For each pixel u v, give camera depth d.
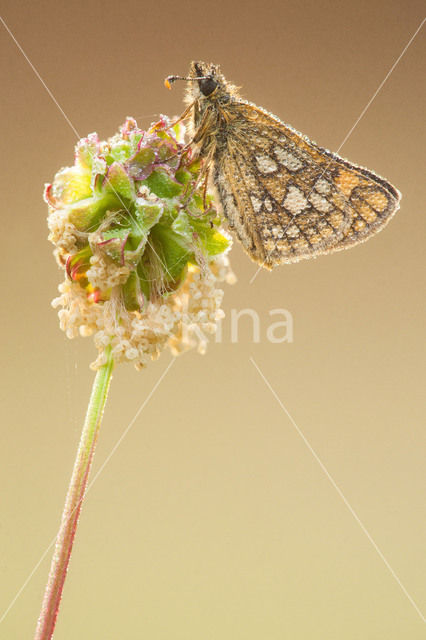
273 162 0.18
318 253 0.18
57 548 0.16
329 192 0.18
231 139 0.17
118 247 0.17
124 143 0.17
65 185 0.17
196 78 0.18
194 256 0.17
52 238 0.17
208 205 0.17
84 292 0.17
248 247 0.18
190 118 0.18
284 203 0.18
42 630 0.16
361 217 0.18
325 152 0.18
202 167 0.17
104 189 0.17
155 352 0.17
